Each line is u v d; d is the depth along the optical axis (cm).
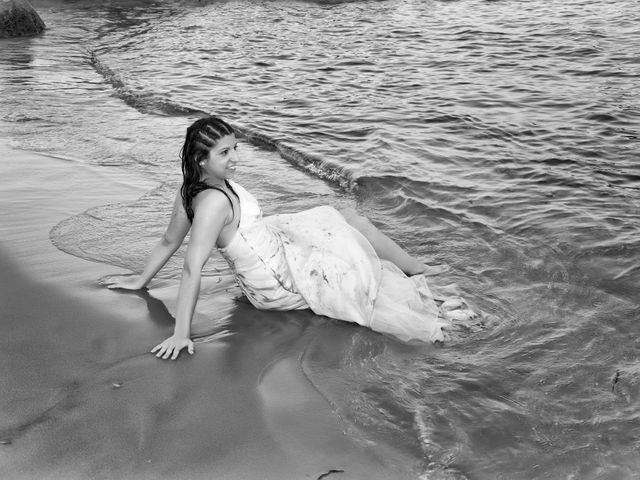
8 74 1290
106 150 843
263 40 1602
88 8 2141
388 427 362
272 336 446
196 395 380
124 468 323
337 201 712
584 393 394
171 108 1055
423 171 770
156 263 485
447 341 446
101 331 439
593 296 501
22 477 317
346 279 460
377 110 1018
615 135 877
